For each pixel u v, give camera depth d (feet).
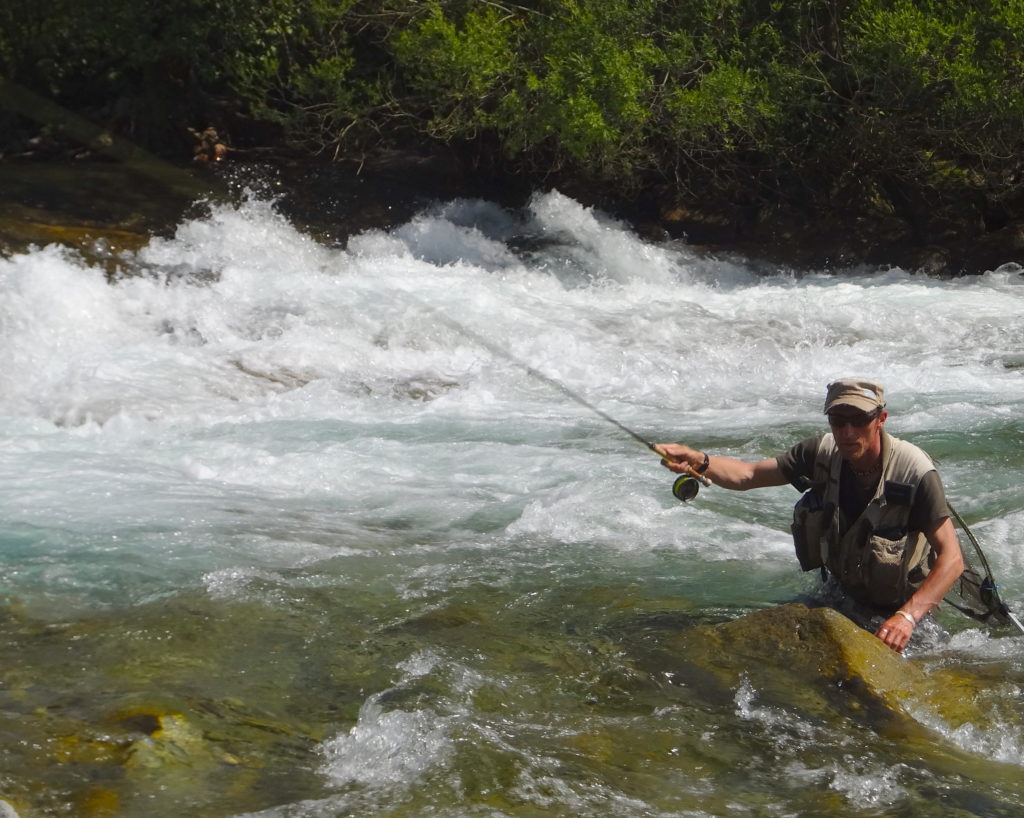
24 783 10.69
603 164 54.03
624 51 49.47
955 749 12.10
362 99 57.57
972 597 15.28
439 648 14.11
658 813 10.68
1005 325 37.96
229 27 54.03
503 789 11.00
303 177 57.77
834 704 12.89
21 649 13.75
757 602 15.80
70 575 16.10
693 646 14.21
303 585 16.05
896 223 52.85
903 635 13.79
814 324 37.70
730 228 54.54
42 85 60.44
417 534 18.61
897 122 50.44
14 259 34.12
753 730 12.36
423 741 11.80
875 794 11.14
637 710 12.75
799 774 11.50
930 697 13.04
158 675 13.15
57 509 18.94
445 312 35.99
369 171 59.98
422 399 28.73
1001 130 48.01
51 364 28.91
